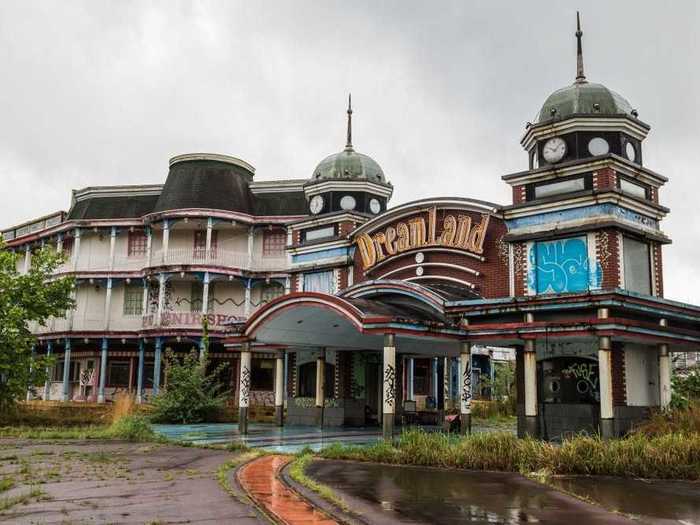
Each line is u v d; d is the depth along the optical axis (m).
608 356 18.39
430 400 32.66
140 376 39.97
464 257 24.22
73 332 41.22
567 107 22.73
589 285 20.72
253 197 43.03
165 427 27.91
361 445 19.39
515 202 23.03
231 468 14.28
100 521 8.77
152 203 44.19
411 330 19.78
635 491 11.50
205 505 9.92
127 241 43.72
